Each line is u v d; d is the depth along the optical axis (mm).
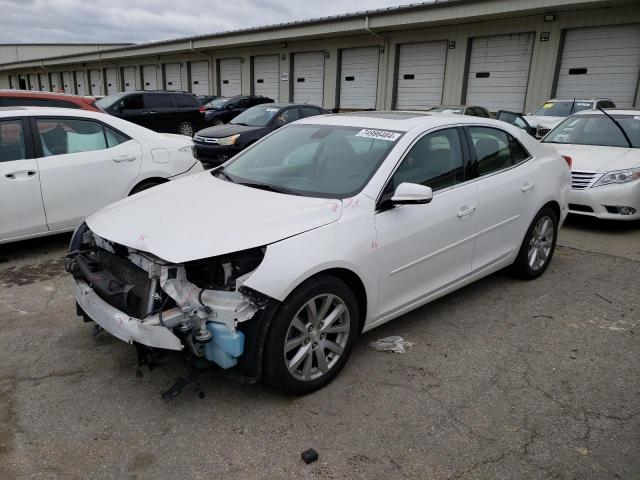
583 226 7164
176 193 3523
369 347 3600
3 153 5016
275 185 3520
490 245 4234
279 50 25844
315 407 2916
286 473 2418
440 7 18219
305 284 2859
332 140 3840
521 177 4480
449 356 3508
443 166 3805
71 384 3088
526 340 3758
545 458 2551
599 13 15953
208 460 2490
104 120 5758
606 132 7895
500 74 18562
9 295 4395
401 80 21438
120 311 2883
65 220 5375
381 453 2562
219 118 20375
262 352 2768
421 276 3621
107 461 2471
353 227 3094
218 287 2699
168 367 3289
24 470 2400
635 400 3045
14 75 53625
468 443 2648
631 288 4812
